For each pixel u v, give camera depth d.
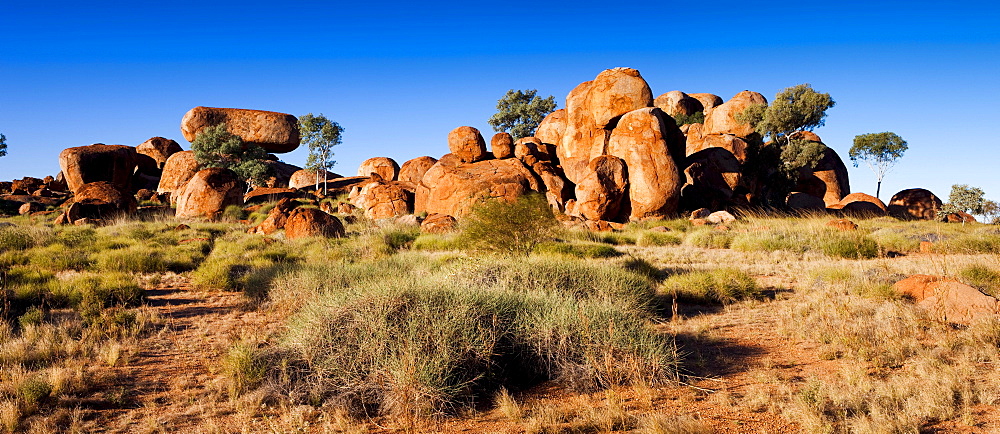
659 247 19.73
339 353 4.90
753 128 43.47
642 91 36.03
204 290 10.75
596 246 16.56
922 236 19.30
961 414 3.91
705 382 5.02
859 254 14.96
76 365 5.58
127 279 11.05
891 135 52.88
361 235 21.62
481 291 6.14
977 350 5.23
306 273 9.77
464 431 4.05
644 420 4.00
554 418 4.14
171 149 54.53
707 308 8.75
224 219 31.53
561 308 5.77
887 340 5.68
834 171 46.19
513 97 69.94
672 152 37.09
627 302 7.80
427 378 4.39
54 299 8.84
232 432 4.03
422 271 10.33
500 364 5.28
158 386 5.14
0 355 5.66
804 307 7.94
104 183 32.69
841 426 3.76
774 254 15.69
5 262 13.92
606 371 4.96
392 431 4.09
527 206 12.07
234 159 47.22
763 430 3.86
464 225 13.02
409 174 45.25
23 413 4.31
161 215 32.47
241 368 5.08
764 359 5.61
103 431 4.13
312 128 45.78
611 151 34.69
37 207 36.28
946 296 7.11
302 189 47.50
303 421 4.20
